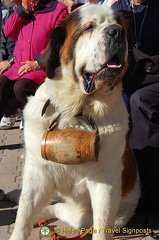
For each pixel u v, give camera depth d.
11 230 1.63
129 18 2.08
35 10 2.27
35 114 1.52
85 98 1.48
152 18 2.03
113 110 1.49
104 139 1.46
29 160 1.54
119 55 1.38
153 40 2.04
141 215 1.84
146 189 1.92
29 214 1.51
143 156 1.88
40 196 1.54
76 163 1.42
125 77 1.95
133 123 1.86
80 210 1.70
